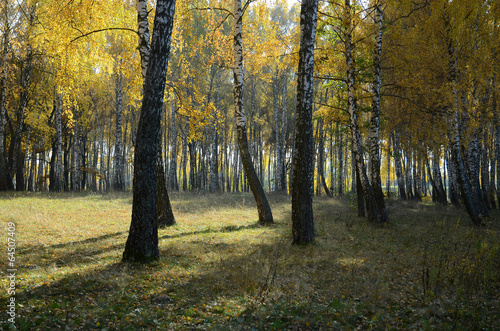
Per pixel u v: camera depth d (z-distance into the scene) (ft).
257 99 116.47
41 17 51.16
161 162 36.22
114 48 66.28
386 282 19.07
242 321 13.21
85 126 107.45
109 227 33.01
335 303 15.38
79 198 55.57
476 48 44.01
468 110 44.09
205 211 47.88
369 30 43.04
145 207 21.24
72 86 40.01
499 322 14.10
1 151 62.75
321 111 54.70
